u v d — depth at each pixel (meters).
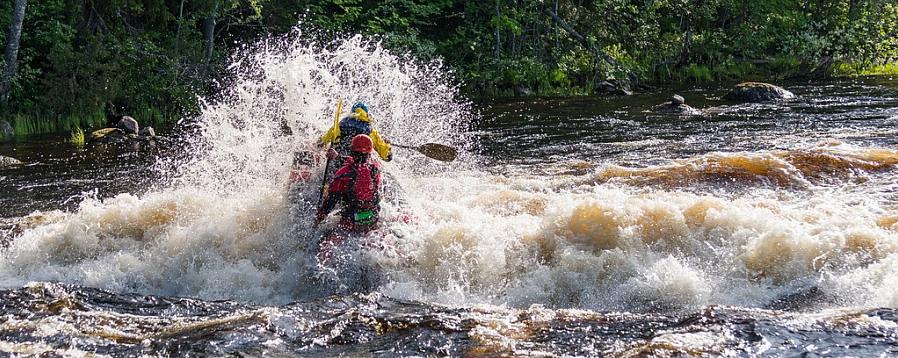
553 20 27.53
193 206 6.90
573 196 7.09
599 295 5.35
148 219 6.75
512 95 23.22
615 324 4.28
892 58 29.81
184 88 19.00
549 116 16.50
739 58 31.17
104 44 18.97
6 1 19.28
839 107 15.29
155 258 6.20
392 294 5.49
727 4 31.05
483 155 11.13
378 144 6.92
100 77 17.98
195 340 4.05
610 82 24.06
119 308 4.88
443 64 24.73
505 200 7.24
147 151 12.81
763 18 31.66
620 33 28.92
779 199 7.19
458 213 6.55
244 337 4.11
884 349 3.67
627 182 8.23
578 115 16.44
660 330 4.13
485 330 4.23
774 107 15.98
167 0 21.42
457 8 28.00
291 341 4.10
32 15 18.67
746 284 5.27
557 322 4.36
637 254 5.66
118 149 13.14
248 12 23.23
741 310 4.32
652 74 28.06
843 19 31.25
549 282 5.53
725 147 10.64
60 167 11.22
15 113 17.52
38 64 19.72
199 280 5.95
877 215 6.17
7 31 19.08
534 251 5.82
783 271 5.29
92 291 5.20
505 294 5.49
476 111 18.12
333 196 5.98
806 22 32.09
